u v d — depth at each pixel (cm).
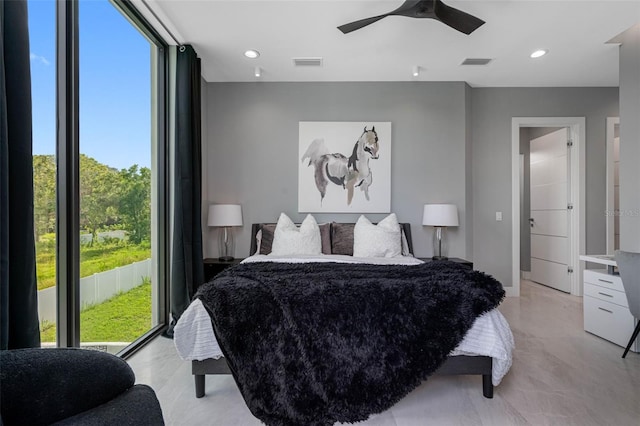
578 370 206
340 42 281
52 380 83
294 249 311
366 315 158
